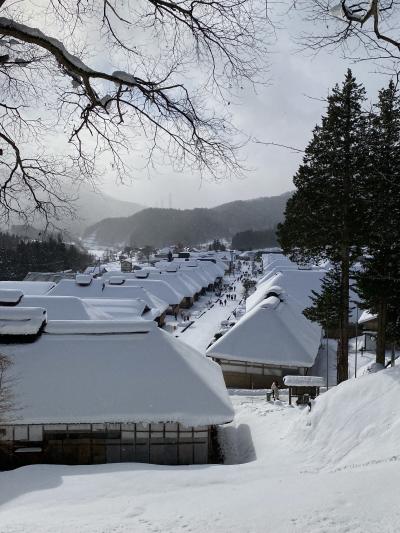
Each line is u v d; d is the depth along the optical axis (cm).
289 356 3300
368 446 1435
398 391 1630
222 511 789
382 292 2436
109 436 1869
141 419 1808
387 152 1681
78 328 2148
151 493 1184
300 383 2620
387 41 607
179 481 1306
